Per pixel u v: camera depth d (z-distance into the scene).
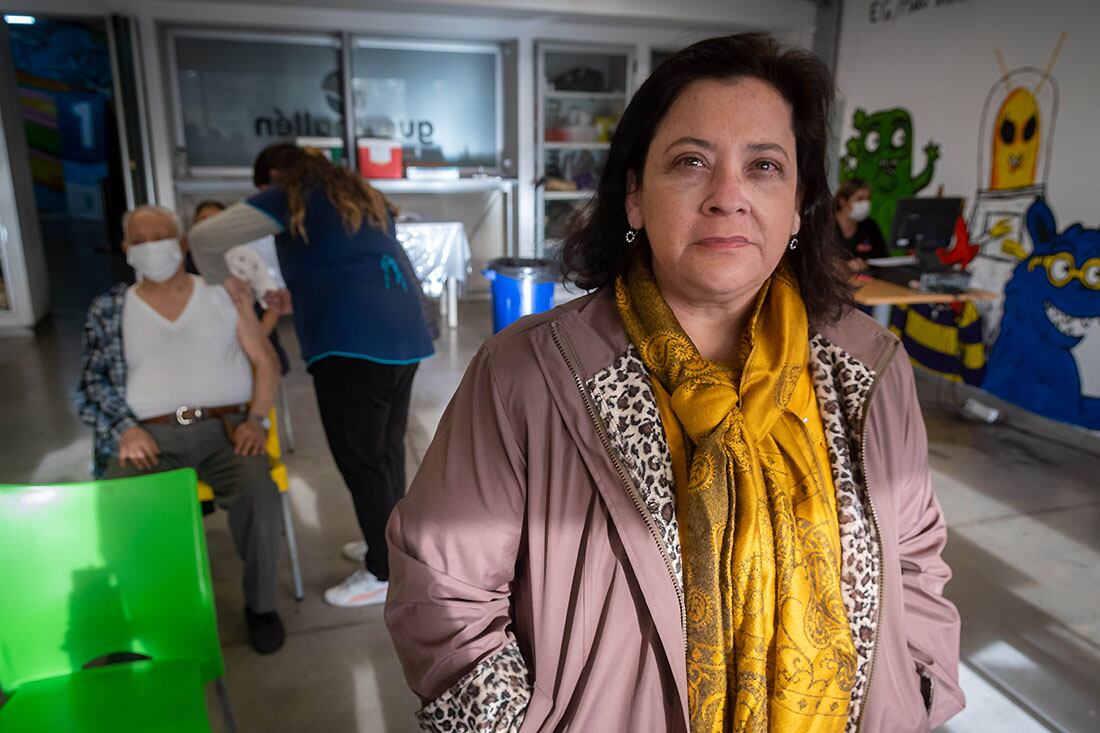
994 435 4.27
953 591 2.67
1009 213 4.64
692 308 0.93
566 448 0.85
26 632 1.52
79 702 1.48
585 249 0.99
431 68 6.98
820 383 0.94
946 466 3.81
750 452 0.84
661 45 7.11
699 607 0.81
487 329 6.43
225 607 2.53
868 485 0.90
